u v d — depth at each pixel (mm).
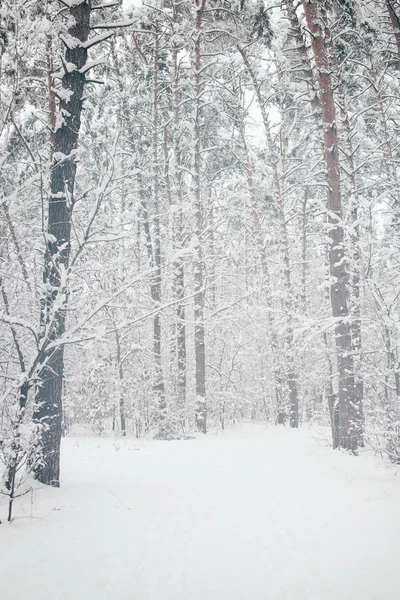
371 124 17641
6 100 6238
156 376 18406
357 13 12258
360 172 16609
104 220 6770
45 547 4586
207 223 19391
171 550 4637
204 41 18828
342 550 4609
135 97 18688
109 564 4230
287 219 23031
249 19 15930
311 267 25641
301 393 26844
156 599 3539
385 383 9664
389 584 3783
